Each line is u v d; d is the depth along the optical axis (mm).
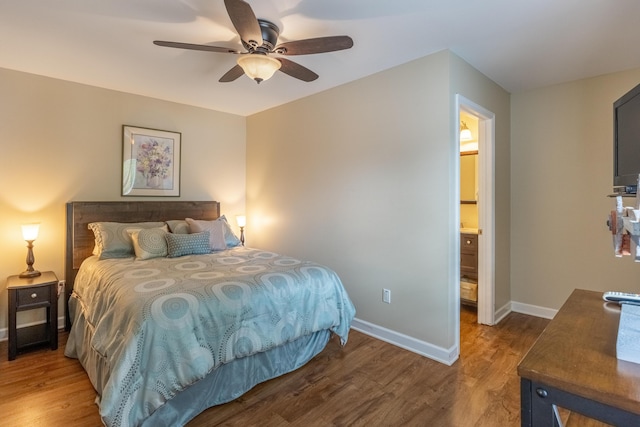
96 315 2229
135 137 3623
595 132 3035
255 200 4406
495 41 2330
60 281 3168
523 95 3436
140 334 1669
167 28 2188
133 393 1588
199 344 1812
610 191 2975
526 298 3504
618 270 2967
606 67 2809
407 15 2004
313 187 3545
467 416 1882
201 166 4172
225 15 2025
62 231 3199
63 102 3184
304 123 3650
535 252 3418
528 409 896
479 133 3186
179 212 3893
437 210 2510
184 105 4000
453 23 2096
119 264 2693
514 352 2658
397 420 1849
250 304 2068
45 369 2396
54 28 2197
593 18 2025
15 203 2967
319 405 1979
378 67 2785
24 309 2600
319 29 2168
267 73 2143
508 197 3510
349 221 3166
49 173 3125
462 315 3502
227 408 1948
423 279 2605
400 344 2760
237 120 4496
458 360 2527
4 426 1787
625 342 922
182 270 2477
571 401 834
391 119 2795
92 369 2129
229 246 3652
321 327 2432
